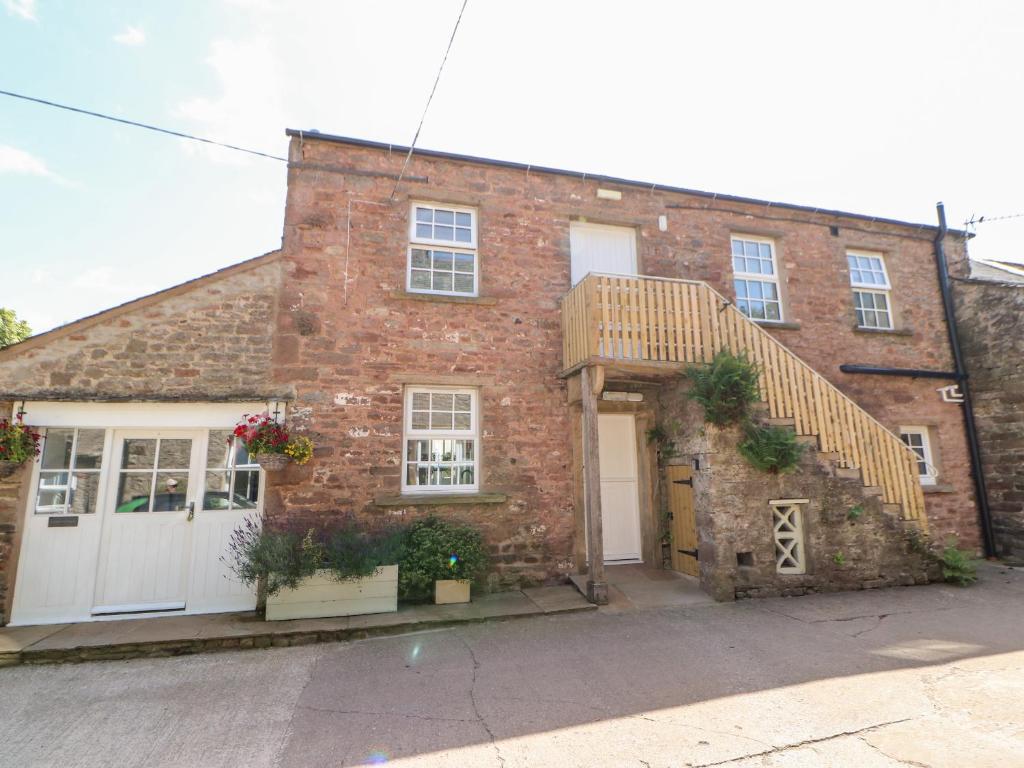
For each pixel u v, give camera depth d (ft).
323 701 12.95
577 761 10.18
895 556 23.40
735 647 16.17
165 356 20.88
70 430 20.06
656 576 24.29
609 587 22.80
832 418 23.56
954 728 11.04
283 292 22.39
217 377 21.22
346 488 21.70
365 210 23.91
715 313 23.43
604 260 27.30
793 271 29.81
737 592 21.40
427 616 18.95
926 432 30.81
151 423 20.40
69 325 20.24
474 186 25.50
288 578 18.61
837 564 22.58
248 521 20.77
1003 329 29.60
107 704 12.94
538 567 23.25
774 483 22.44
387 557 19.79
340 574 19.13
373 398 22.61
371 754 10.59
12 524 18.79
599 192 27.17
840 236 31.12
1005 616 18.85
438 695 13.19
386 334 23.22
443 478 23.36
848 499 23.16
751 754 10.28
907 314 31.55
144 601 19.69
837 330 29.91
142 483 20.39
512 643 16.87
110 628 17.83
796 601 21.11
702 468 22.47
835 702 12.38
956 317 32.09
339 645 17.04
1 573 18.49
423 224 25.07
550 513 23.81
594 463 21.56
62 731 11.64
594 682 13.82
